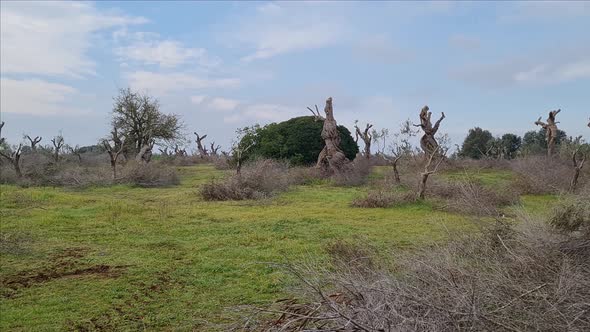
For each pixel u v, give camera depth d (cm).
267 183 1703
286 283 620
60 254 834
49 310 583
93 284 676
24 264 773
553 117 2489
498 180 1947
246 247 875
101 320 553
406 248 729
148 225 1084
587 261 419
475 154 3941
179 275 714
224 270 734
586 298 347
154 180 2084
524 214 539
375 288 361
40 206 1308
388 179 1883
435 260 425
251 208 1361
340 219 1157
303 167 2342
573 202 500
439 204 1320
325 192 1767
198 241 930
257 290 641
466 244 503
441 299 357
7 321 548
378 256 634
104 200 1468
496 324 329
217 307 585
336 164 2130
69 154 3519
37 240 931
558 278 379
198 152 5134
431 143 2275
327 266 648
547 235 452
